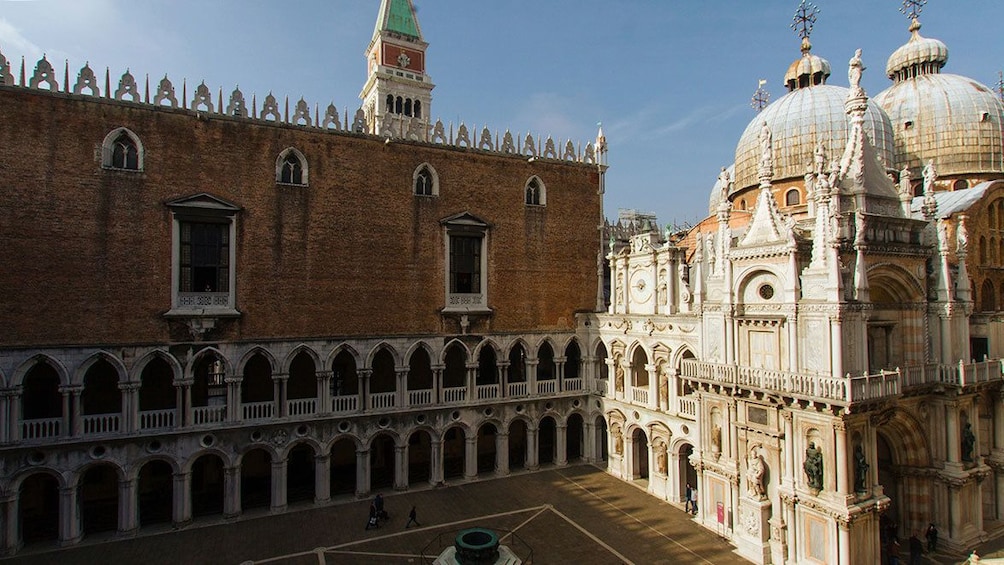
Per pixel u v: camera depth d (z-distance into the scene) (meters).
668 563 32.03
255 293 38.59
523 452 51.66
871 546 29.61
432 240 43.94
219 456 37.66
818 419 29.75
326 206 40.72
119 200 35.53
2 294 32.97
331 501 40.69
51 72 34.34
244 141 38.66
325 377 40.09
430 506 40.03
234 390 37.75
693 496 38.38
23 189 33.47
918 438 33.75
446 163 44.66
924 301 34.47
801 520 30.84
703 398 36.94
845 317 29.50
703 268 42.91
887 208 34.16
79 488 34.78
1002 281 42.72
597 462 49.03
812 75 53.47
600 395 48.03
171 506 39.28
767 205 33.53
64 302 34.19
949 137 49.66
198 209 37.06
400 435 42.41
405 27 82.94
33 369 37.00
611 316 46.50
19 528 33.81
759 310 33.47
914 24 56.31
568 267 49.19
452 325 44.31
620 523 37.25
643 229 61.06
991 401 36.88
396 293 42.69
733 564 31.95
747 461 33.84
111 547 34.00
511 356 50.97
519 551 33.38
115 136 35.66
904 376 32.03
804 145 48.72
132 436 35.19
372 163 42.25
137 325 35.75
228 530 36.31
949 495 33.31
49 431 35.66
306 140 40.31
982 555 32.12
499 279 46.28
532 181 48.22
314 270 40.22
